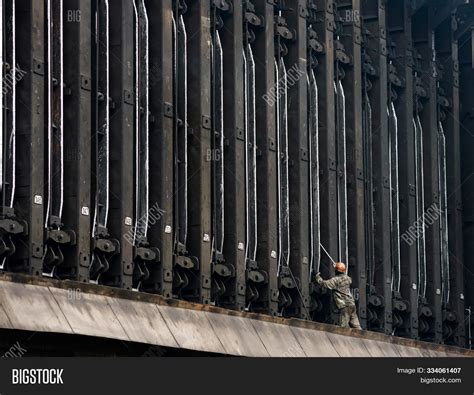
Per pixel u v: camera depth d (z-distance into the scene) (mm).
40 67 54438
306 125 70375
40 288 52844
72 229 55844
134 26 60219
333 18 73500
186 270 62562
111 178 58594
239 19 66000
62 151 55844
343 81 74812
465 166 84812
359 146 74562
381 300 75625
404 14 79562
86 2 56906
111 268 58344
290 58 70125
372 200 75875
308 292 69625
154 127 61094
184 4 63406
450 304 82625
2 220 52656
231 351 60500
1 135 52906
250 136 67000
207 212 63188
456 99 83812
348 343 69562
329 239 71688
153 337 56531
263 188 67375
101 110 58219
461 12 84062
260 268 67062
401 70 79375
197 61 63469
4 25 53531
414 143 80375
